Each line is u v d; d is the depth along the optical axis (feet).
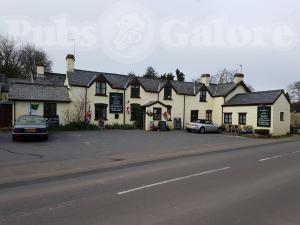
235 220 20.71
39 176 35.29
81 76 115.55
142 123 122.21
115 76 125.08
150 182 32.04
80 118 110.22
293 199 26.27
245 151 62.64
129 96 122.01
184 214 21.74
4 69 178.70
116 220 20.29
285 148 69.46
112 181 32.48
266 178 34.99
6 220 20.15
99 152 56.75
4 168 40.01
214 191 28.50
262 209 23.29
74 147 62.54
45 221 19.99
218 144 77.15
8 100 102.32
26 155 51.13
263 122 117.91
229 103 134.31
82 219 20.43
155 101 121.70
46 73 151.33
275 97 117.29
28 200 24.99
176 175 36.01
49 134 88.99
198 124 118.11
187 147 68.33
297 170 40.55
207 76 147.33
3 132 90.22
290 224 20.22
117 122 118.83
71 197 25.95
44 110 104.47
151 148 64.54
